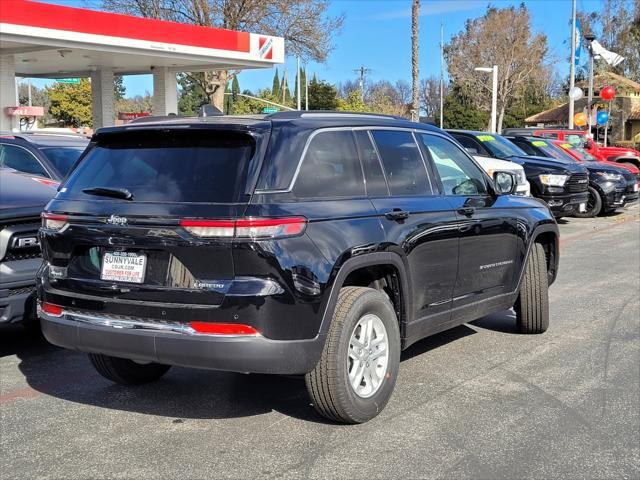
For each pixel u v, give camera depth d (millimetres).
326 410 4246
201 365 3822
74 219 4188
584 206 15312
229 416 4574
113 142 4477
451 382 5211
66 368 5660
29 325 6203
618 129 46719
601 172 17078
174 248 3834
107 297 4051
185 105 58219
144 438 4223
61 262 4293
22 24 16484
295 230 3873
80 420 4520
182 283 3852
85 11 17781
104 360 4922
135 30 19000
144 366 5180
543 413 4598
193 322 3793
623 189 17188
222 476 3717
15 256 5512
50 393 5047
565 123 49188
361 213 4328
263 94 46781
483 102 53250
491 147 14836
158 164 4172
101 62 22875
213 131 4062
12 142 7992
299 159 4109
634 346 6176
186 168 4059
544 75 55594
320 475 3721
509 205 6043
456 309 5312
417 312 4844
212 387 5172
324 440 4172
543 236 6637
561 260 10922
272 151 4000
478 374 5402
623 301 7992
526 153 15750
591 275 9617
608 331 6691
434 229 4891
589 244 12750
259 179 3883
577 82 51000
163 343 3848
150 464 3863
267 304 3738
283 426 4395
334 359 4094
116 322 4012
